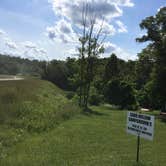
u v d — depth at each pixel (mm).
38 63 133125
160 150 13602
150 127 9773
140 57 47938
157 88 43844
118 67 78375
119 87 49469
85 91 39844
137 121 10312
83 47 40188
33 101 23266
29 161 9758
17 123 15539
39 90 34500
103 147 13016
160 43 44594
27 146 12031
